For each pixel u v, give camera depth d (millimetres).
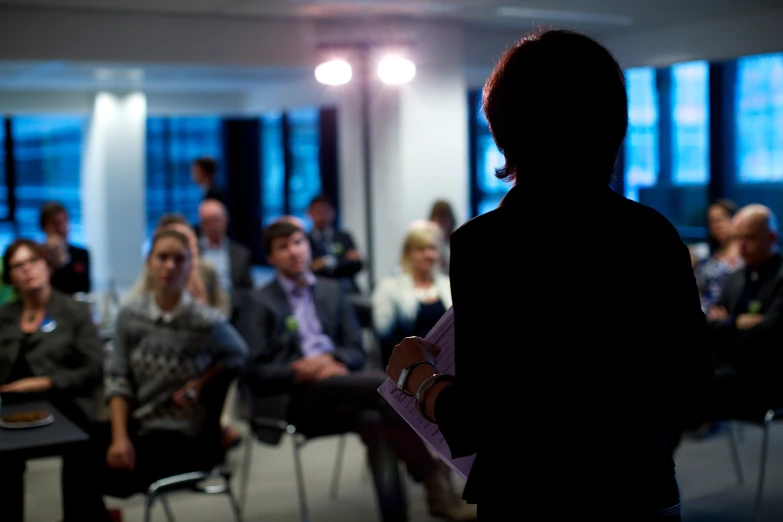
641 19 6102
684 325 1093
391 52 6609
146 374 3398
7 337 3840
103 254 11375
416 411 1207
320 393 3721
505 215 1103
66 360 3865
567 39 1108
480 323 1070
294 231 4090
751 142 7355
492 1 5789
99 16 6195
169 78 9203
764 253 4359
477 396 1059
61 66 6727
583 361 1059
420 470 3760
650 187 7723
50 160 12414
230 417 5852
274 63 6746
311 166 12703
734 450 4320
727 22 5867
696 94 7555
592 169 1117
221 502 4207
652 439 1091
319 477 4594
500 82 1129
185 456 3307
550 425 1059
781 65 7039
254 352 3906
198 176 7438
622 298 1069
